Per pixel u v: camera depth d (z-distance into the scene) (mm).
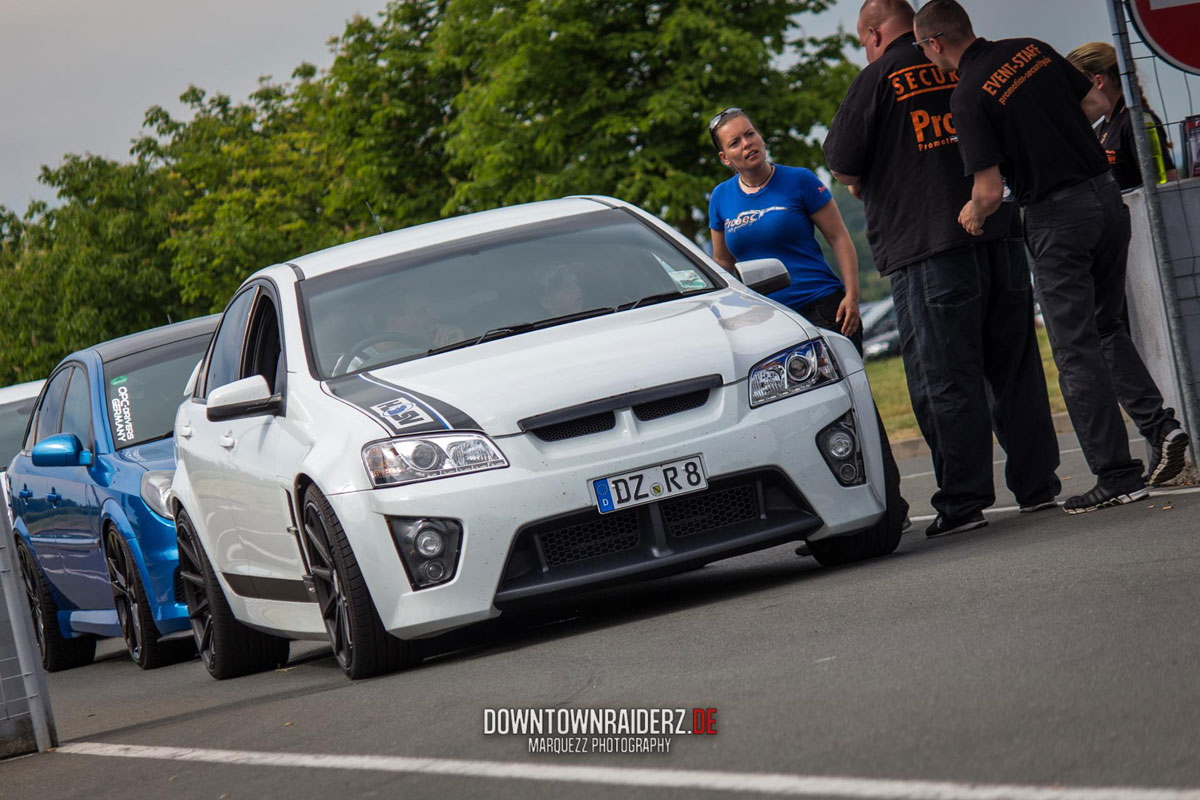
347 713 14367
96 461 26547
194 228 135750
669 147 88250
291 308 19656
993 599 13820
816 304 23578
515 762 10711
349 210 123062
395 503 16141
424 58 114938
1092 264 19766
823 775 8922
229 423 20297
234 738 14352
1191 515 17172
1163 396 22484
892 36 20641
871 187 20891
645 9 92250
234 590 20797
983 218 19297
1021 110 19062
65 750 15852
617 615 18125
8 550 16109
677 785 9273
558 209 21562
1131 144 22859
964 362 20484
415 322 18953
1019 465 21625
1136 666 10422
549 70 92312
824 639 13359
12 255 170250
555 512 16109
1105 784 7871
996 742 9039
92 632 29188
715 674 12688
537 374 16812
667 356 16922
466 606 16031
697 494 16500
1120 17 20828
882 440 18000
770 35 92125
